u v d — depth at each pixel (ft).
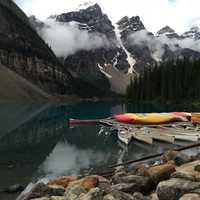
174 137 153.79
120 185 50.24
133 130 165.37
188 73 497.46
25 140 151.33
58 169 97.86
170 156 69.46
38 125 210.79
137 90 565.12
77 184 52.47
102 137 164.76
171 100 499.92
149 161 95.14
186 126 180.96
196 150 118.62
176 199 42.22
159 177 51.47
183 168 54.54
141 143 147.43
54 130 188.14
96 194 42.91
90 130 189.88
